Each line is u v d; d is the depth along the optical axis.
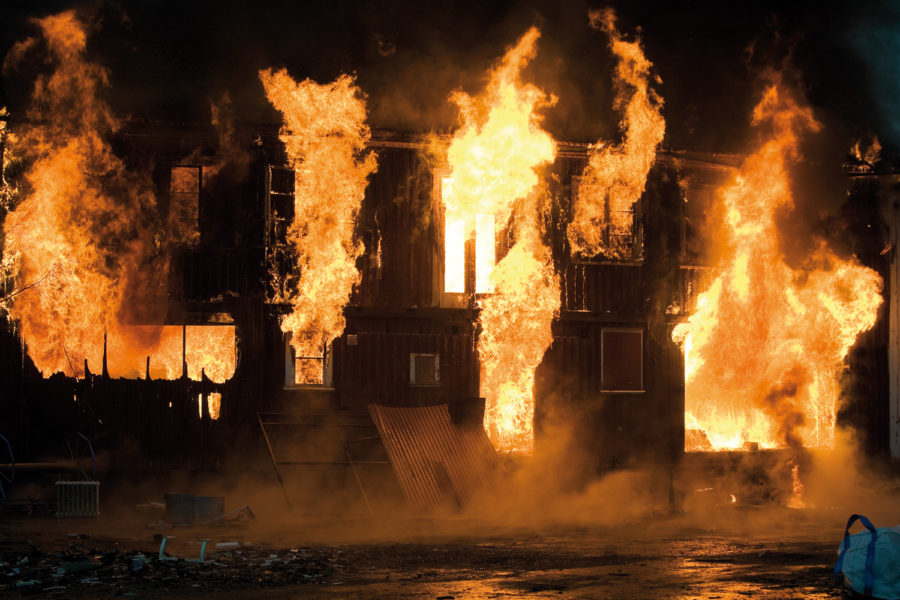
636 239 24.44
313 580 11.89
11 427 20.48
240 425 21.47
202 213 21.80
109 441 20.61
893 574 10.38
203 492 21.14
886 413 26.30
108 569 12.11
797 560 13.77
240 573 12.13
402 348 22.70
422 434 21.75
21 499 19.53
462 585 11.49
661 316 24.55
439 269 23.00
